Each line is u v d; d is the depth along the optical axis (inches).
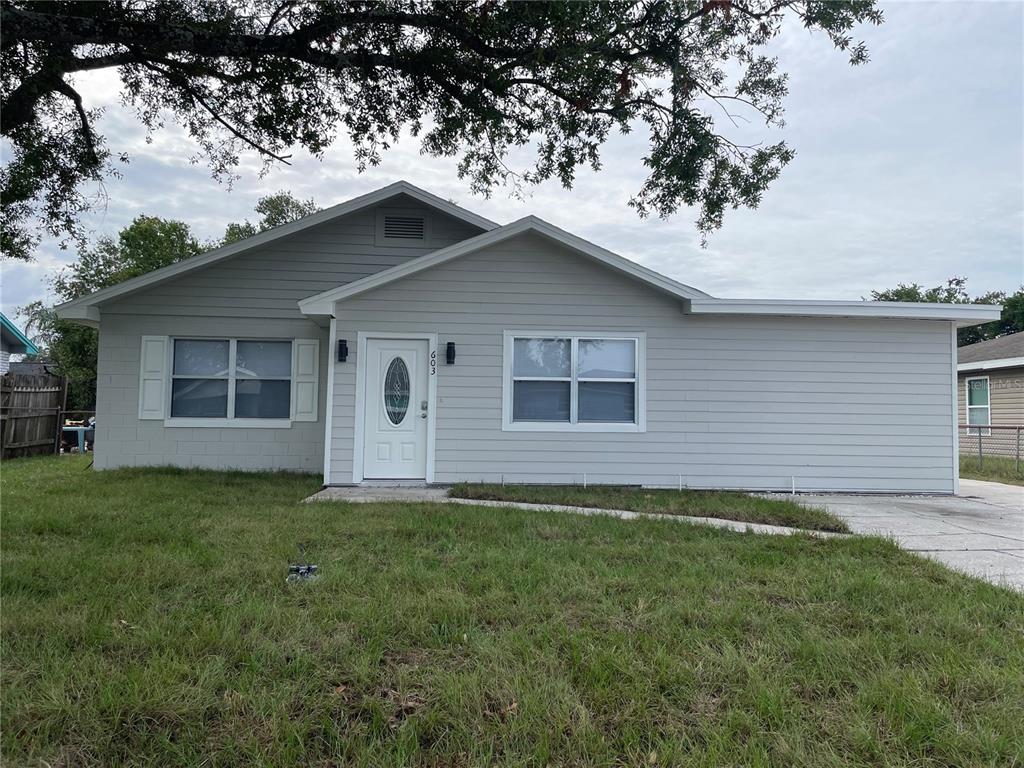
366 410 358.0
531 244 368.8
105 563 171.8
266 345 434.9
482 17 273.1
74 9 266.1
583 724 96.6
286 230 426.0
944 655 121.8
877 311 361.1
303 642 123.0
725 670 114.1
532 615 139.4
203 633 123.9
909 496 363.6
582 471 365.7
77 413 676.7
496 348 365.4
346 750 89.9
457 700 102.0
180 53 281.7
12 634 122.4
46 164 344.5
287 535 209.6
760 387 371.9
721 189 348.8
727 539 221.1
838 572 178.1
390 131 349.7
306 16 287.0
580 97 319.9
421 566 175.2
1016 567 194.5
